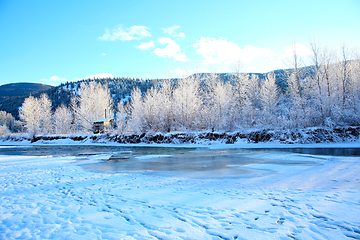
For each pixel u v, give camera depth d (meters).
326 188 6.02
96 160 14.58
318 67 24.64
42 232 3.56
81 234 3.47
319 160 11.70
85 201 5.33
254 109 29.98
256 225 3.75
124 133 34.19
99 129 40.53
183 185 6.96
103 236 3.39
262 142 24.23
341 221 3.82
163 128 31.72
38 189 6.68
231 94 31.67
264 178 7.80
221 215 4.24
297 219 3.96
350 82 24.12
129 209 4.68
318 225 3.70
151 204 5.00
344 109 22.64
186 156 16.23
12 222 4.02
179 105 31.39
